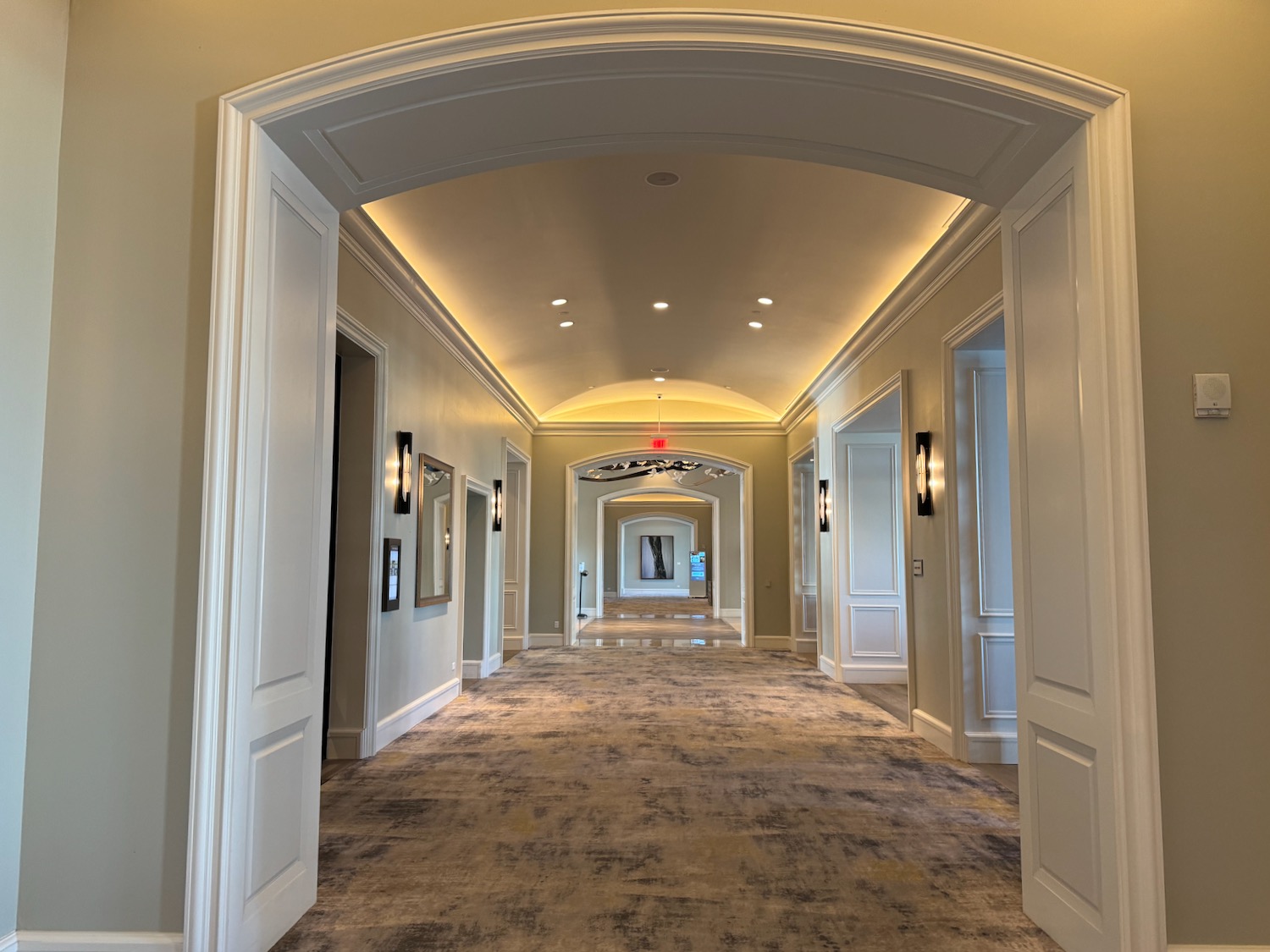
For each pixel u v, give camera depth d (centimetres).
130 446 287
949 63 287
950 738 584
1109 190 283
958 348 573
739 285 762
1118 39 296
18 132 281
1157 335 286
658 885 352
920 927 313
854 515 946
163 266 293
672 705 785
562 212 593
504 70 290
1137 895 260
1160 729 272
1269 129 295
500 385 984
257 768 289
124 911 273
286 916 307
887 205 557
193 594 280
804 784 510
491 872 365
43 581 284
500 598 1059
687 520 2858
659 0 287
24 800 278
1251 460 282
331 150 320
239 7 302
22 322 281
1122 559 269
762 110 315
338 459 578
